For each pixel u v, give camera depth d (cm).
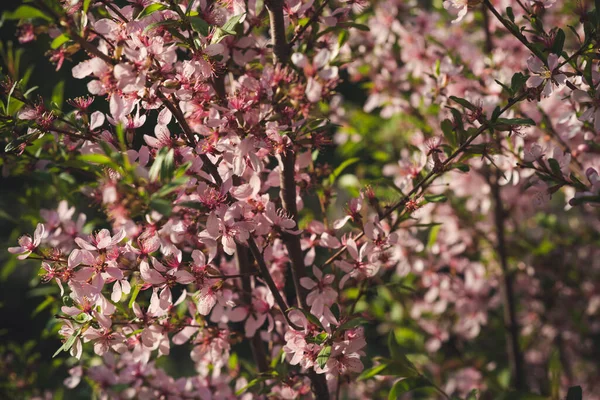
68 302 85
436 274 123
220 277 85
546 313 132
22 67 105
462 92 104
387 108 118
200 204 83
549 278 129
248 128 84
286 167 89
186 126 84
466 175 117
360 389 120
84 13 82
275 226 86
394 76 119
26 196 105
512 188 120
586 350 138
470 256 133
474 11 115
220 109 84
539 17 88
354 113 126
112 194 76
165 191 77
